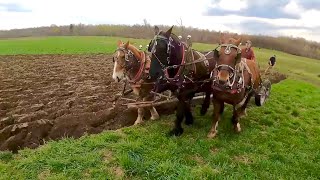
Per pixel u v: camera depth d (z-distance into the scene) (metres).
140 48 4.47
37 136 3.99
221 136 3.97
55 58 13.80
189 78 3.87
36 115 4.48
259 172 3.29
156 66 3.72
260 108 5.32
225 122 4.43
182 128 4.02
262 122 4.66
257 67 4.52
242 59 4.10
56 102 5.27
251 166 3.41
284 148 3.91
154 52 3.69
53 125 4.24
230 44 3.53
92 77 8.22
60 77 8.16
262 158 3.57
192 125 4.32
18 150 3.67
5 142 3.76
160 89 3.91
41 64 11.29
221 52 3.53
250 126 4.44
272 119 4.85
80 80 7.77
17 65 10.85
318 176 3.37
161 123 4.36
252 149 3.76
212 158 3.44
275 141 4.08
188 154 3.52
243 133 4.14
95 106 4.97
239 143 3.85
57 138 4.05
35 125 4.09
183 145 3.68
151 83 4.13
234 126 4.14
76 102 5.28
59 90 6.34
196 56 4.04
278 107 5.62
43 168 3.16
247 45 4.93
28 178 3.01
